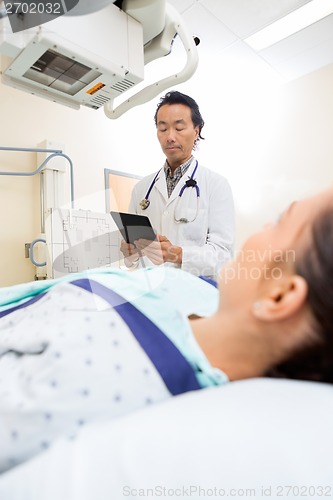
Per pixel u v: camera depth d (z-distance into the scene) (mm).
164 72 2500
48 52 882
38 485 281
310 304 391
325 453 333
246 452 322
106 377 391
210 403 375
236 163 2098
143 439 324
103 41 925
